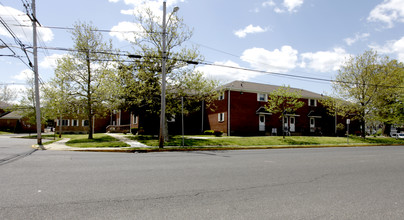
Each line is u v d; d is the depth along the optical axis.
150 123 32.38
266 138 24.83
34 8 16.94
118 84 23.77
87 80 24.70
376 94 28.66
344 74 29.91
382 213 4.75
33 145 18.25
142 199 5.30
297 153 15.53
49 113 28.50
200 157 12.69
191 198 5.45
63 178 7.06
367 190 6.45
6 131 50.09
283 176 7.98
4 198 5.17
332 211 4.81
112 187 6.19
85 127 48.53
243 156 13.42
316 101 39.69
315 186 6.77
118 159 11.34
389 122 31.92
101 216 4.30
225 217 4.38
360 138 29.67
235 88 32.91
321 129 39.56
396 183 7.30
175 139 23.31
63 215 4.31
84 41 24.16
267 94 35.72
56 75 23.77
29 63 15.28
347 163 11.24
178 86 22.22
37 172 7.86
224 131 32.62
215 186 6.51
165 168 9.04
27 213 4.37
